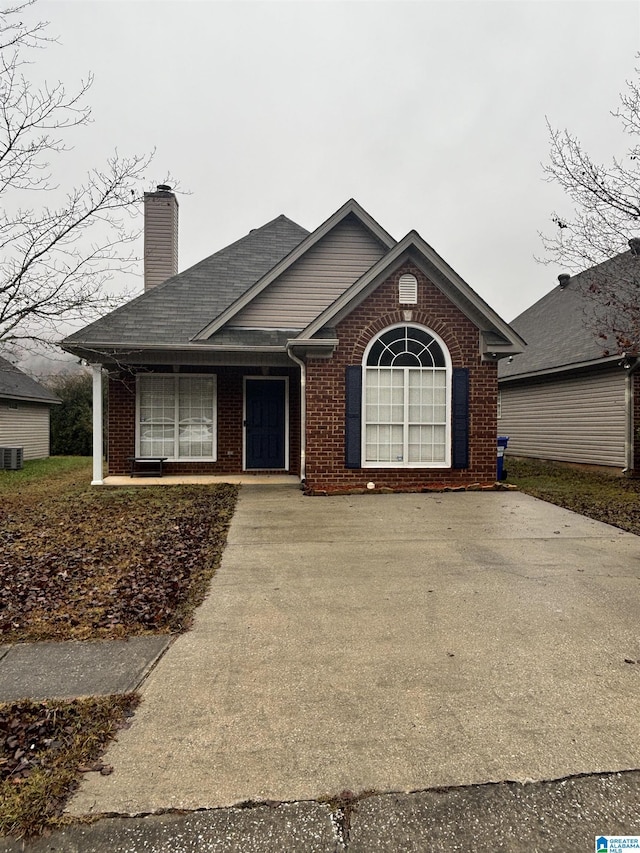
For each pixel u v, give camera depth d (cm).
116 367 1166
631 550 583
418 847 193
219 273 1297
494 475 1010
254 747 246
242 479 1136
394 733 256
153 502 874
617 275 1080
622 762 234
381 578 490
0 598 439
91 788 220
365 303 981
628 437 1230
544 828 200
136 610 415
